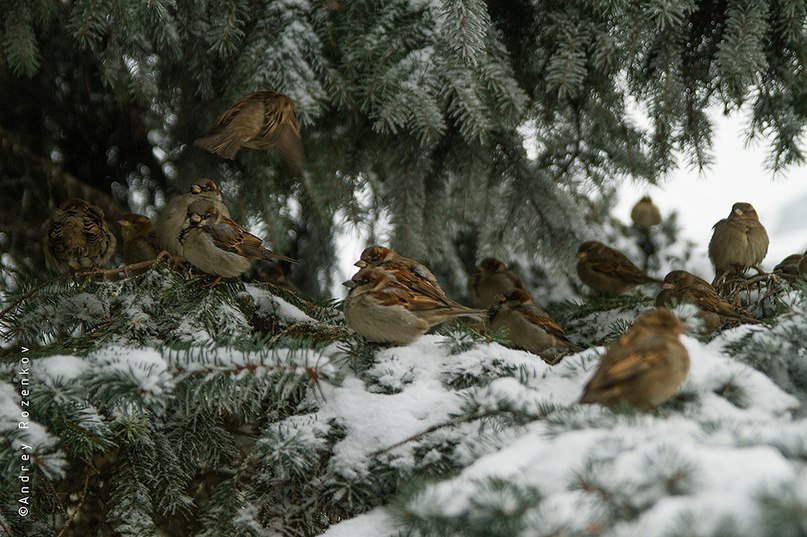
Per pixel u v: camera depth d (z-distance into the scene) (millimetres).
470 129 9305
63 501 8039
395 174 10992
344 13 9375
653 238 15258
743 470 4117
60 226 9844
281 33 9406
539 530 4172
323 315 9570
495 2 10148
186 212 9617
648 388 5910
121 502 7340
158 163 12500
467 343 7680
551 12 9680
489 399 6535
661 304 10211
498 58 9508
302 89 9266
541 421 5883
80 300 8586
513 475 4816
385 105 9094
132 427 6910
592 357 7086
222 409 8070
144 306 8508
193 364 6805
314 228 12711
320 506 6910
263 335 9055
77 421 6539
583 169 11734
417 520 4703
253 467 7406
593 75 10367
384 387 7285
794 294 7766
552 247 12195
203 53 9836
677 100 10227
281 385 6848
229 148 8922
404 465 6555
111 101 12000
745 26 9367
